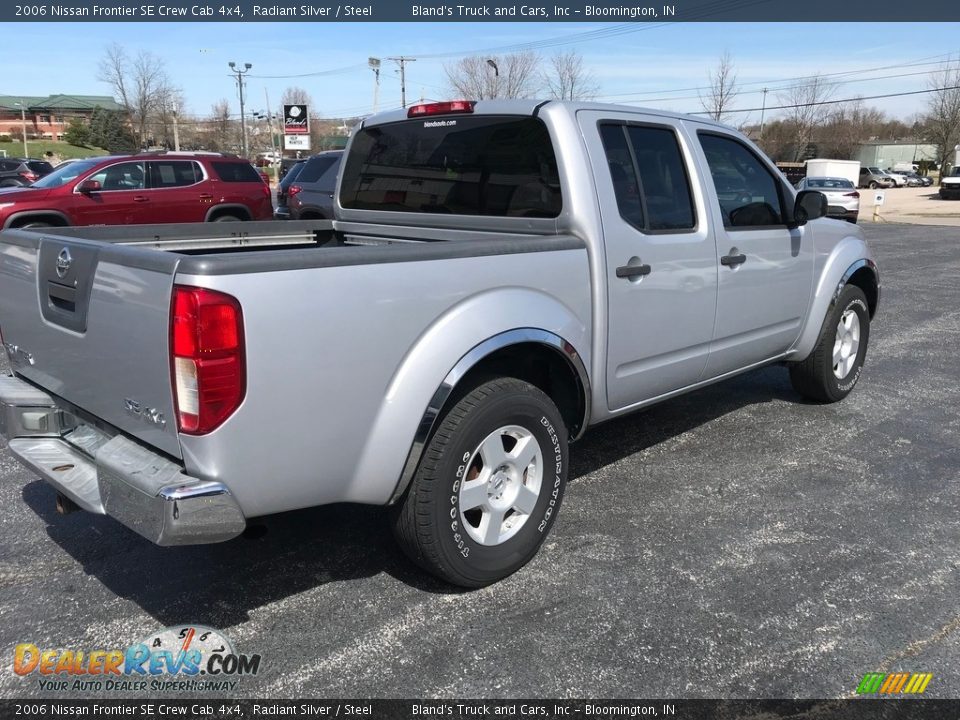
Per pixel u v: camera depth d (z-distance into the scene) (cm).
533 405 331
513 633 303
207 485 254
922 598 328
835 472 459
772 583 338
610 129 383
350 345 275
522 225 380
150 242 415
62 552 362
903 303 1027
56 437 329
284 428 265
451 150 414
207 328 243
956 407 583
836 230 544
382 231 457
